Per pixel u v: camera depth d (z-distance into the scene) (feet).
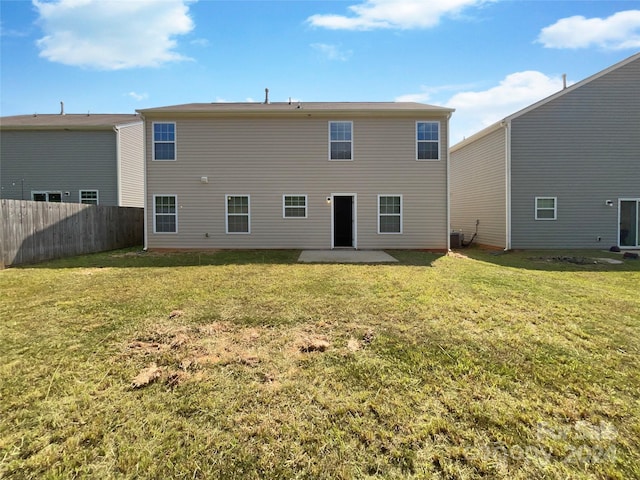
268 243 39.70
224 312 14.71
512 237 42.09
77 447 6.58
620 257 34.58
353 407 7.86
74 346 11.16
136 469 6.06
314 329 12.73
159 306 15.61
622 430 7.09
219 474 5.97
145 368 9.71
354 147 39.14
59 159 48.60
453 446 6.63
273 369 9.66
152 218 39.45
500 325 13.15
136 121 53.16
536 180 41.75
